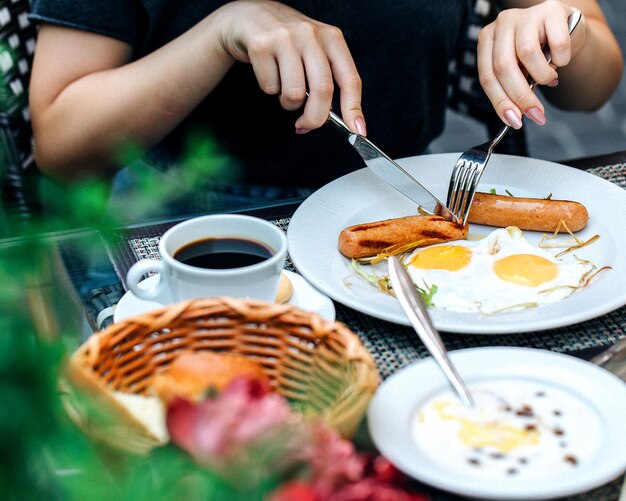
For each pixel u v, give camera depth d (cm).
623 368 93
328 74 128
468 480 67
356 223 127
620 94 393
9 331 39
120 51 175
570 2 196
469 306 104
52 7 166
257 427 47
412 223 118
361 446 73
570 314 98
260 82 134
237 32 141
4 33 169
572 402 79
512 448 73
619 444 71
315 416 60
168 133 175
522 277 108
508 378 83
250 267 93
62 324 49
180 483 47
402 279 98
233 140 182
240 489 46
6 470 38
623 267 111
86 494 44
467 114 224
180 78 157
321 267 112
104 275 109
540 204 122
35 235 42
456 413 78
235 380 52
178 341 84
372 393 71
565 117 379
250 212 133
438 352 86
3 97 69
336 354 79
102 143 167
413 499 52
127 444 60
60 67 171
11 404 38
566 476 68
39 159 175
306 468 49
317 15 173
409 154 200
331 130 180
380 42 180
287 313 83
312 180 186
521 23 144
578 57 186
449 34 190
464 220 122
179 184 59
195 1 168
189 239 103
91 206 47
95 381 64
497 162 143
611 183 133
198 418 48
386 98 188
